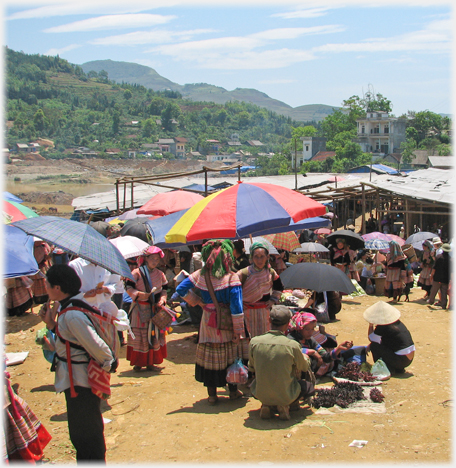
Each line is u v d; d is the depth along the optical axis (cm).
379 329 639
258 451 441
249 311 591
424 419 498
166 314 684
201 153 18075
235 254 742
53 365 404
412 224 2417
